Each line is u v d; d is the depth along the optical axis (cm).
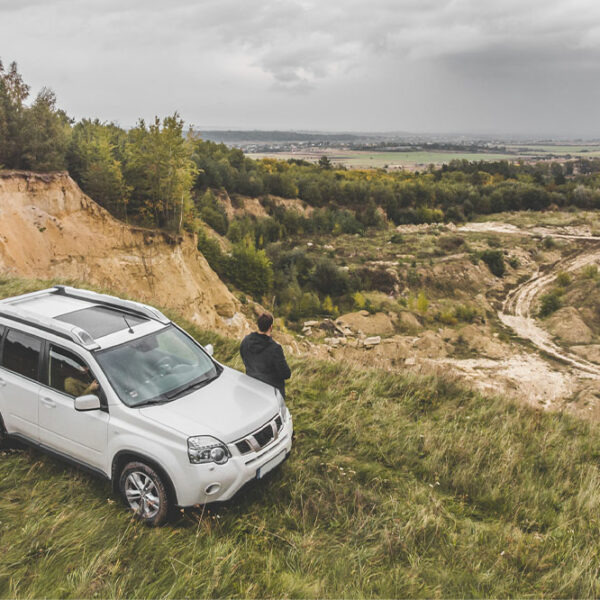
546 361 4359
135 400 473
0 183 2250
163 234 3038
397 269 6681
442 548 456
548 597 405
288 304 5706
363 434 666
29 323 537
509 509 532
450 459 618
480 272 6875
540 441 679
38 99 2630
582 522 504
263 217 8806
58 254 2416
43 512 448
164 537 426
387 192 10512
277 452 490
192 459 427
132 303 596
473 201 11150
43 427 513
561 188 12312
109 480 475
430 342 4619
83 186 3127
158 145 3191
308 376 865
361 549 441
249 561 411
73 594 353
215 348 997
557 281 6638
